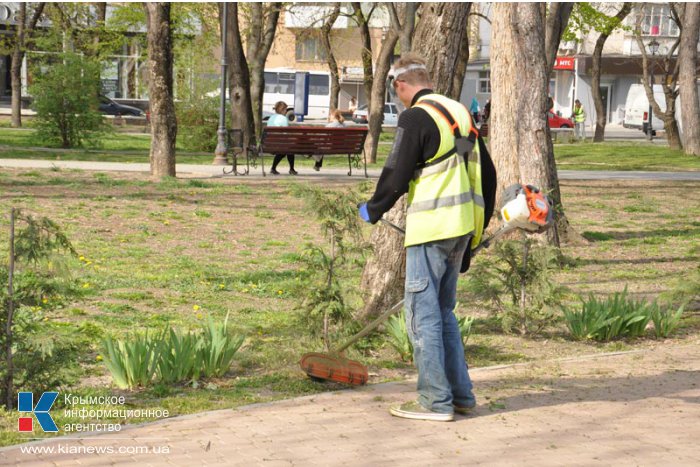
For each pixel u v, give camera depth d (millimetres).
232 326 7617
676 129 35844
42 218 5332
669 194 19781
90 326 7406
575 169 26438
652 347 7445
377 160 27312
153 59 18453
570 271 11070
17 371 5285
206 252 11461
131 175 19203
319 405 5508
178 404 5477
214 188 17656
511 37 12078
